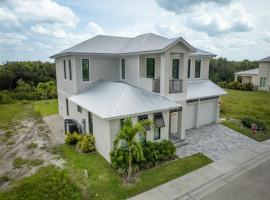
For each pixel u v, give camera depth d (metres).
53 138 14.73
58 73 20.08
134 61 14.80
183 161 11.01
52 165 10.58
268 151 12.48
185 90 13.73
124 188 8.53
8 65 41.56
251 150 12.62
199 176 9.56
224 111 23.09
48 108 25.91
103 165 10.48
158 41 14.30
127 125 9.13
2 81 37.09
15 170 10.23
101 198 7.91
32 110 24.81
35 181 8.90
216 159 11.38
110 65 16.56
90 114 12.92
